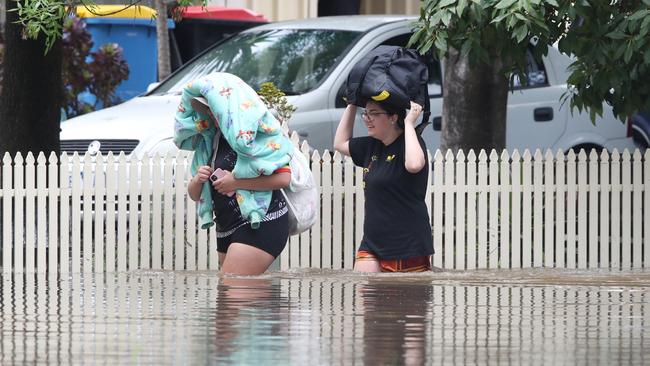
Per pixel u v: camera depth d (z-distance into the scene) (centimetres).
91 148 4475
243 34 5325
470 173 4275
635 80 4172
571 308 2864
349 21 5225
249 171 3388
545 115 5356
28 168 4069
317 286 3272
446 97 5003
